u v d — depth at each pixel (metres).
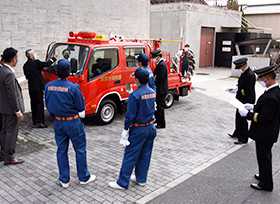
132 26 15.34
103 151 5.57
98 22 13.62
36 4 11.20
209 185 4.27
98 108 7.00
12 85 4.53
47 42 11.78
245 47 20.08
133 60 7.64
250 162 5.15
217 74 17.59
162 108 7.04
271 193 4.11
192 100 10.57
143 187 4.17
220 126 7.42
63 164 4.04
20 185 4.16
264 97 3.98
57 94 3.81
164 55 9.20
